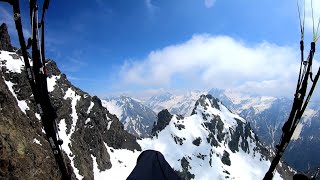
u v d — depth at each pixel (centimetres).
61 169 452
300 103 480
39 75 427
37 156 9375
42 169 9131
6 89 12150
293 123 483
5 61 15650
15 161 8050
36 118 13150
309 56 483
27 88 14562
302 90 480
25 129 10512
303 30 493
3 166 7638
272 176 497
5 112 10025
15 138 9094
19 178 7862
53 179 9344
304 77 482
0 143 7875
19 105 13088
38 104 430
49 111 436
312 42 481
